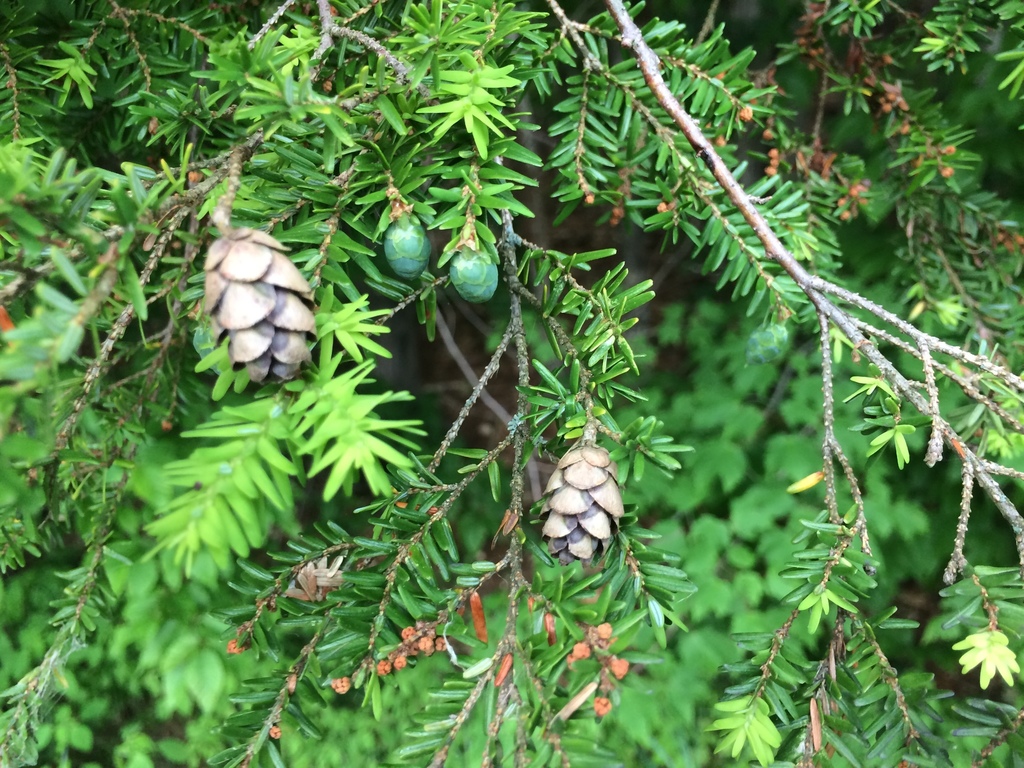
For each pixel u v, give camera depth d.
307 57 0.21
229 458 0.18
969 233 0.32
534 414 0.22
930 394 0.21
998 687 0.51
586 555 0.21
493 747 0.19
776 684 0.21
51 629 0.45
